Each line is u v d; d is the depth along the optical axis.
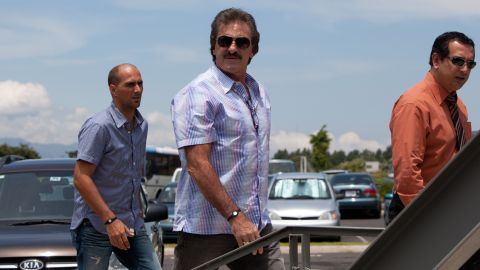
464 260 2.00
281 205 18.30
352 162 91.38
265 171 4.55
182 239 4.56
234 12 4.49
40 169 8.67
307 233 3.72
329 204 18.36
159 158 41.41
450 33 5.23
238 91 4.46
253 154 4.45
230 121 4.39
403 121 5.17
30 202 8.20
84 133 5.87
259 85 4.63
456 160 2.03
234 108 4.41
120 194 5.94
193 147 4.35
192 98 4.40
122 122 5.91
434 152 5.19
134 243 6.06
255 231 4.24
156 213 8.36
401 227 2.14
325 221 17.97
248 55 4.49
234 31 4.43
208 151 4.37
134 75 5.88
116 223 5.74
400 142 5.16
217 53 4.49
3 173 8.62
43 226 7.81
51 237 7.51
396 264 2.17
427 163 5.20
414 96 5.20
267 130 4.57
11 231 7.71
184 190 4.53
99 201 5.75
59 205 8.18
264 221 4.52
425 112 5.15
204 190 4.29
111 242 5.79
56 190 8.38
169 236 18.70
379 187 43.03
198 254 4.49
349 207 31.38
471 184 2.04
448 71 5.20
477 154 2.04
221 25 4.47
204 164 4.31
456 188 2.07
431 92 5.22
